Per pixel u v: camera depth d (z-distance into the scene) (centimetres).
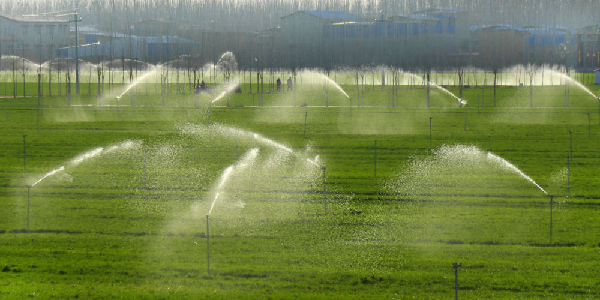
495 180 6656
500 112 13412
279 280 3878
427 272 3991
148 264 4153
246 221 5131
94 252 4381
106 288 3769
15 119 12144
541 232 4803
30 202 5734
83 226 5000
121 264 4153
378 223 5078
